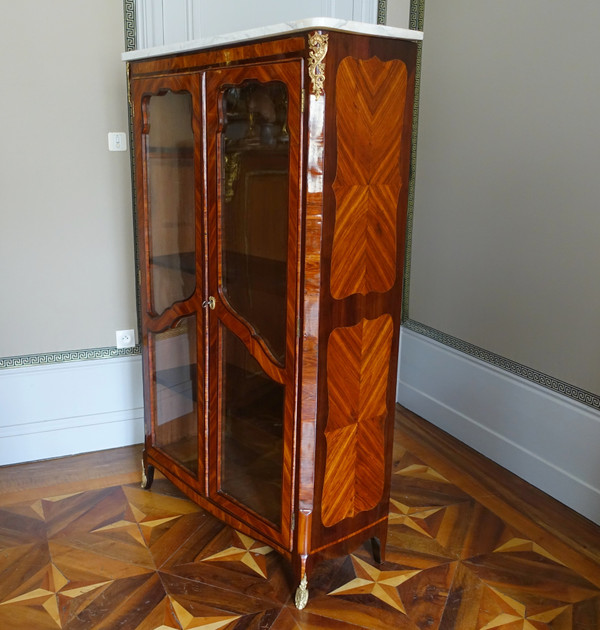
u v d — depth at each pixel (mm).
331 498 1857
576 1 2219
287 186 1652
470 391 2881
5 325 2588
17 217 2525
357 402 1856
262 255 1783
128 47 2561
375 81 1659
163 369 2307
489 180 2678
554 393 2451
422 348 3191
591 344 2285
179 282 2145
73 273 2662
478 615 1857
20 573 1999
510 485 2582
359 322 1799
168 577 2002
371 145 1699
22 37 2400
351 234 1707
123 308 2781
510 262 2609
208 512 2252
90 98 2545
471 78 2721
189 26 2621
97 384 2791
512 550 2162
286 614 1854
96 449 2836
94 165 2605
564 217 2346
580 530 2283
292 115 1589
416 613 1863
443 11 2846
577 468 2379
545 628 1808
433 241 3059
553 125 2354
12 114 2439
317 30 1494
